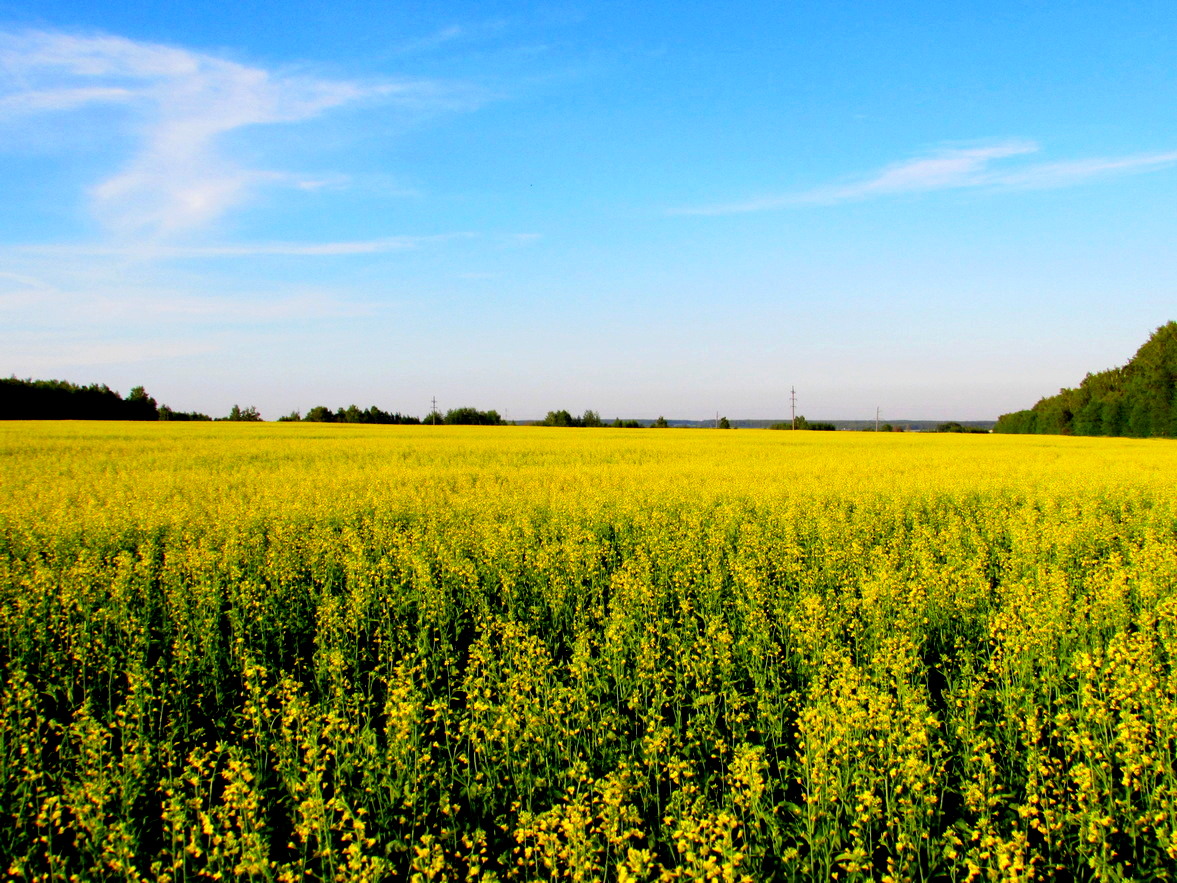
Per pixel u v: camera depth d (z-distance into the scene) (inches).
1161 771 221.9
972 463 1141.7
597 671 311.7
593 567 465.4
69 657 330.6
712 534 541.3
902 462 1159.0
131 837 183.8
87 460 1115.9
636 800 230.5
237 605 386.3
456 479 925.2
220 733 276.7
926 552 474.9
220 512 631.8
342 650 339.6
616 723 261.4
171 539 551.8
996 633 322.3
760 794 214.1
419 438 1754.4
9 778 227.0
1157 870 186.9
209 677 315.0
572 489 791.7
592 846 184.7
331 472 987.9
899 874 180.1
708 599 406.3
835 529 563.5
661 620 355.9
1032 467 1062.4
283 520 594.9
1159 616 360.2
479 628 359.9
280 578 426.9
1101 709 237.3
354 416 4183.1
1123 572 395.9
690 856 170.2
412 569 450.3
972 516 683.4
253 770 239.5
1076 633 330.6
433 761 246.7
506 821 218.2
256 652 343.0
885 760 218.8
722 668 294.5
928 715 242.1
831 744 209.9
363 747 236.2
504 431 2373.3
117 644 339.6
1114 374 3710.6
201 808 205.9
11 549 514.6
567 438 1873.8
